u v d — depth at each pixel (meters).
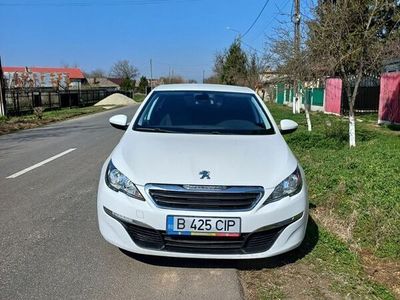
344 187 5.52
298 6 13.73
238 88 5.34
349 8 8.30
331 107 24.41
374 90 23.03
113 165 3.61
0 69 20.62
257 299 3.12
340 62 8.78
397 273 3.60
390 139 11.09
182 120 4.50
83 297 3.12
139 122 4.52
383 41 8.82
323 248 3.98
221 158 3.55
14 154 9.46
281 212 3.31
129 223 3.33
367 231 4.37
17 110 23.88
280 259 3.76
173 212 3.21
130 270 3.54
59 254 3.84
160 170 3.37
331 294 3.18
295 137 10.84
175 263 3.67
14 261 3.70
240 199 3.24
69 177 6.95
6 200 5.56
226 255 3.27
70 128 16.08
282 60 16.00
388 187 5.40
